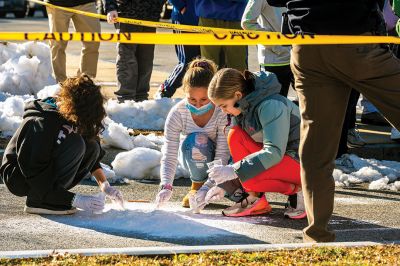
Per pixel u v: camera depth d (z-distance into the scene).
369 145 12.21
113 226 7.88
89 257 6.35
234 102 7.86
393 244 7.11
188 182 9.97
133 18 14.11
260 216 8.48
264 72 7.96
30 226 7.79
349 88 6.96
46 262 6.21
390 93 6.80
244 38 6.79
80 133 8.04
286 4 6.99
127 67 14.23
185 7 14.07
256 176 8.08
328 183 7.02
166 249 6.64
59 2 14.56
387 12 11.73
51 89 12.87
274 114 7.79
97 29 14.96
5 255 6.38
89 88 8.02
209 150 8.58
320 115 6.91
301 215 8.38
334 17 6.74
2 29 31.34
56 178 8.11
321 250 6.70
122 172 10.00
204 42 6.81
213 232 7.81
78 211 8.31
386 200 9.54
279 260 6.37
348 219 8.56
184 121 8.59
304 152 7.00
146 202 8.88
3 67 14.54
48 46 14.81
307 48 6.80
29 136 8.01
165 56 23.25
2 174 8.23
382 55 6.72
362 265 6.21
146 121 12.73
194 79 8.32
